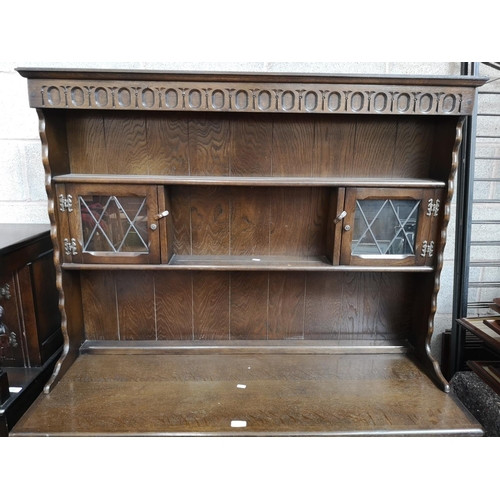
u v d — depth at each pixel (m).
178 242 1.45
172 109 1.17
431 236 1.30
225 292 1.50
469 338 1.75
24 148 1.54
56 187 1.23
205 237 1.45
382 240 1.33
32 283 1.33
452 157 1.23
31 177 1.56
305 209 1.44
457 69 1.53
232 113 1.34
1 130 1.52
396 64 1.51
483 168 1.66
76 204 1.25
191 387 1.28
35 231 1.40
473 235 1.72
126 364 1.41
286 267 1.32
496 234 1.72
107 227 1.29
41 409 1.17
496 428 1.36
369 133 1.37
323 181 1.27
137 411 1.16
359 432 1.10
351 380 1.33
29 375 1.33
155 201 1.26
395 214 1.30
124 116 1.33
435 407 1.20
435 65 1.52
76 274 1.42
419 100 1.19
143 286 1.48
